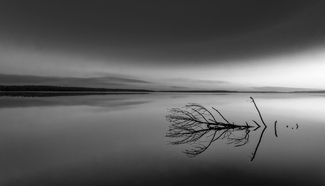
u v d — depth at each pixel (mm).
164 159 5371
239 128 8805
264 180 4070
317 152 5652
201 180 4125
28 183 4102
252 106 19766
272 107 18969
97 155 5793
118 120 12125
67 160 5391
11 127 10102
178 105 21922
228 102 26141
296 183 3926
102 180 4207
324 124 9750
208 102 26094
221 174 4383
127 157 5582
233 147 6227
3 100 30203
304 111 15523
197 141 6961
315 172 4375
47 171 4695
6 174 4539
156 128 9633
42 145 6906
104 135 8336
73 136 8188
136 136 8070
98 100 31562
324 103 24734
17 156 5750
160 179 4191
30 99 33000
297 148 6035
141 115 14250
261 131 8219
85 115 14305
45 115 14383
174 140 7285
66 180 4223
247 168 4680
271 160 5109
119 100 31891
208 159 5281
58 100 30719
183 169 4715
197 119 9164
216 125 8961
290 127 9023
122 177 4332
